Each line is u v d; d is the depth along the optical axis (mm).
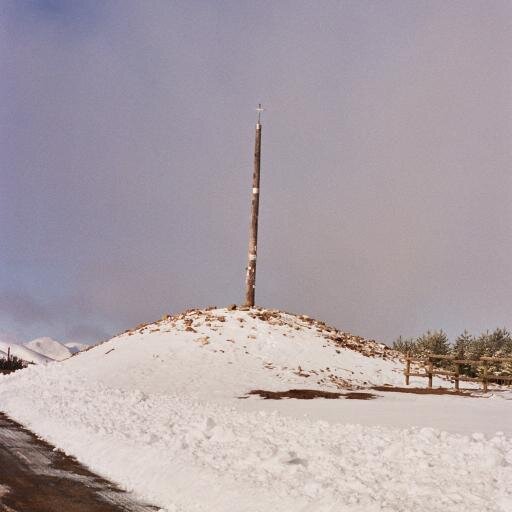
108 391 25516
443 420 17656
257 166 39438
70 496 10414
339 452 12477
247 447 13211
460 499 9164
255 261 40281
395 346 51969
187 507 9930
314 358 33875
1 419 19328
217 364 31172
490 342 50625
